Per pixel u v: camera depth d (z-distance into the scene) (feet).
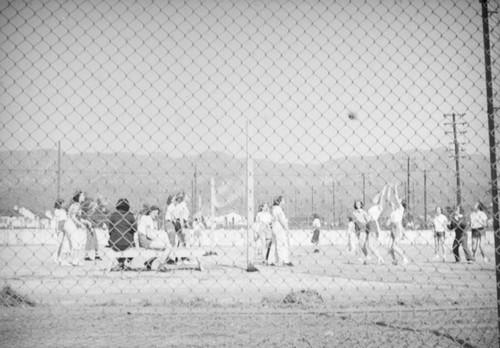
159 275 35.96
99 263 45.91
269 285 31.42
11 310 22.22
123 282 32.48
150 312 21.88
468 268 43.01
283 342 17.11
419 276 36.96
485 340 16.84
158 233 40.27
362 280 34.12
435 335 17.87
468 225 47.96
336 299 25.54
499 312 14.80
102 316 21.30
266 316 21.39
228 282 32.78
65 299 25.36
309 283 32.60
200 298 25.07
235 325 19.85
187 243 41.45
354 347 16.33
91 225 44.96
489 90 14.17
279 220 45.39
